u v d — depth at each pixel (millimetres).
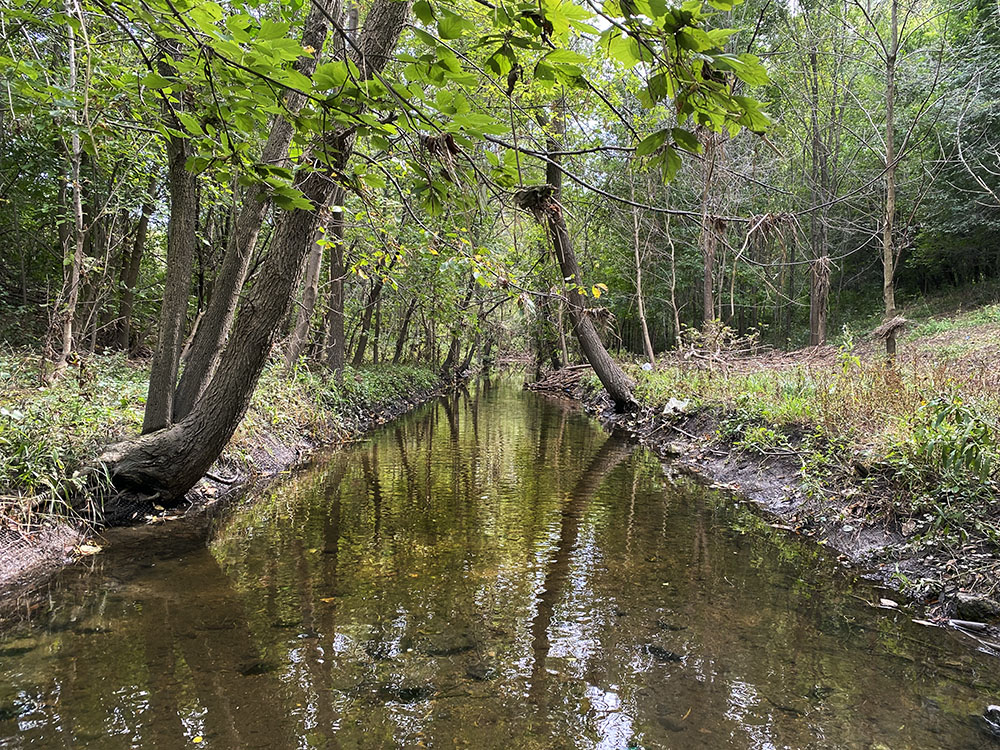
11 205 11250
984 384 6000
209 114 2174
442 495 7266
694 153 1379
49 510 4969
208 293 14812
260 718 2814
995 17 11492
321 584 4477
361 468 8898
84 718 2785
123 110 4609
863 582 4570
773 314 24172
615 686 3131
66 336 7914
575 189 11891
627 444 11008
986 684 3184
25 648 3449
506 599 4230
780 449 7258
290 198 2244
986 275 21062
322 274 14750
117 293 12805
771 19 9672
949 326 15633
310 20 4457
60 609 3963
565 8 1289
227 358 5750
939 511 4523
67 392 6734
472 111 1834
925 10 10695
